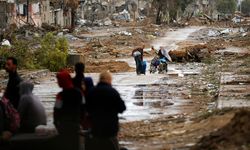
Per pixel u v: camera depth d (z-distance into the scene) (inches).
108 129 714.2
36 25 4963.1
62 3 6028.5
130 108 1243.2
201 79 1873.8
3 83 1699.1
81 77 817.5
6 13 4242.1
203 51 3208.7
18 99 852.6
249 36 4579.2
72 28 5241.1
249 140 715.4
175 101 1350.9
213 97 1381.6
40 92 1514.5
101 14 7770.7
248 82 1620.3
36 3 5182.1
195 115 1084.5
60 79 752.3
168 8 7278.5
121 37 4579.2
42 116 812.6
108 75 727.7
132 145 843.4
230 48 3627.0
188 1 7819.9
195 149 745.0
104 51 3484.3
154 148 808.3
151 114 1158.3
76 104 749.3
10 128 800.3
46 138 760.3
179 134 892.6
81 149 790.5
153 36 4931.1
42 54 2255.2
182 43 4311.0
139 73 2176.4
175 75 2081.7
